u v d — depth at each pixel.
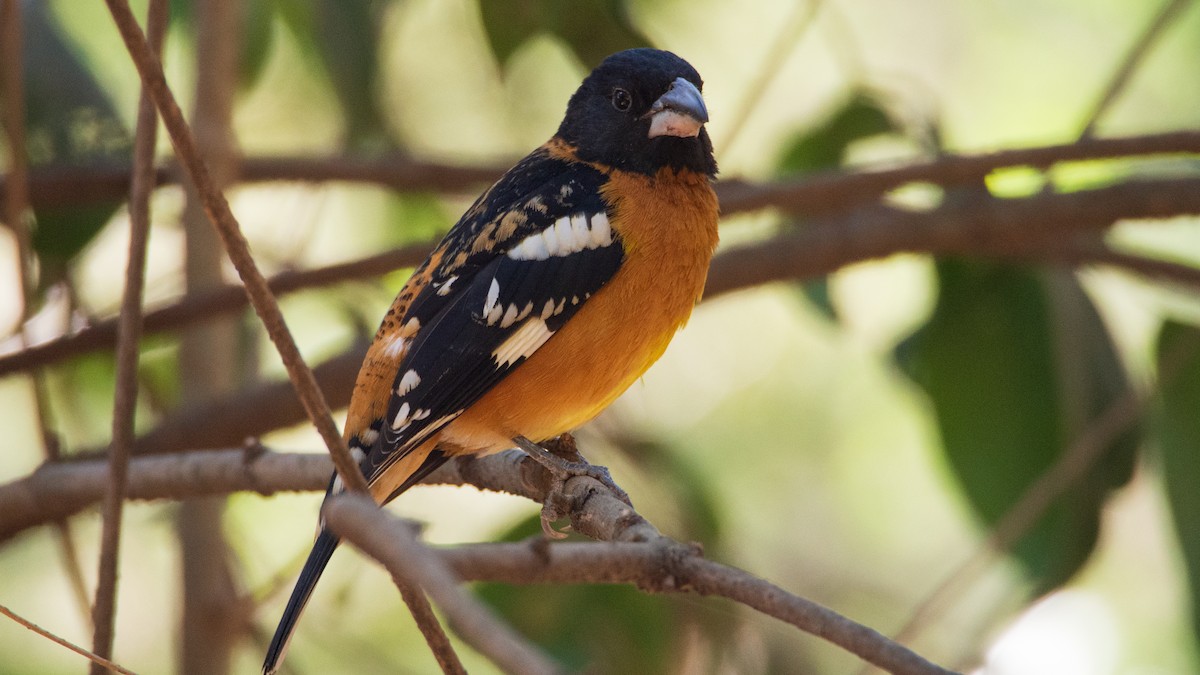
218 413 9.41
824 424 14.30
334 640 11.53
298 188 12.05
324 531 6.74
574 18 10.27
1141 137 8.91
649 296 7.70
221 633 10.04
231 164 10.00
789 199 9.28
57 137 10.49
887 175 9.16
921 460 14.08
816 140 11.11
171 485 7.49
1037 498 9.44
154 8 6.39
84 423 11.35
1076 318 10.46
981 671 10.23
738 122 10.23
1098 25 14.37
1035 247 10.24
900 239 9.71
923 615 10.55
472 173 10.77
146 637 13.61
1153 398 9.80
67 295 10.66
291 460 7.13
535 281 7.62
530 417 7.62
